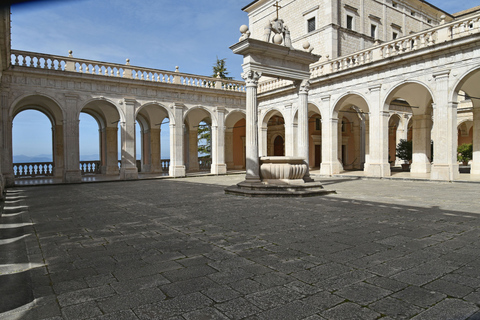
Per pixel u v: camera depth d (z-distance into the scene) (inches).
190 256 184.9
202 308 121.6
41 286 144.4
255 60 479.2
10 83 698.2
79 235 238.2
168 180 813.9
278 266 165.9
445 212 307.1
